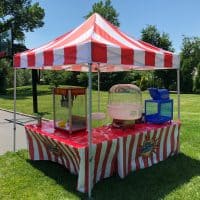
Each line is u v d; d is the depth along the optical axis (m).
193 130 8.49
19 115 12.31
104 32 4.88
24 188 4.52
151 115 5.66
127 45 4.73
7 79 29.11
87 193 4.30
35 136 5.45
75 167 4.76
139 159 5.16
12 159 5.79
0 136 8.19
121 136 4.74
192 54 32.78
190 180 4.79
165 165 5.39
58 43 4.96
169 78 30.09
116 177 4.80
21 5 34.09
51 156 5.44
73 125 4.91
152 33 39.31
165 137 5.61
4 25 33.09
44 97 21.62
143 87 28.38
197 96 23.66
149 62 4.89
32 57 5.18
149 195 4.28
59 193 4.33
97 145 4.38
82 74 30.12
